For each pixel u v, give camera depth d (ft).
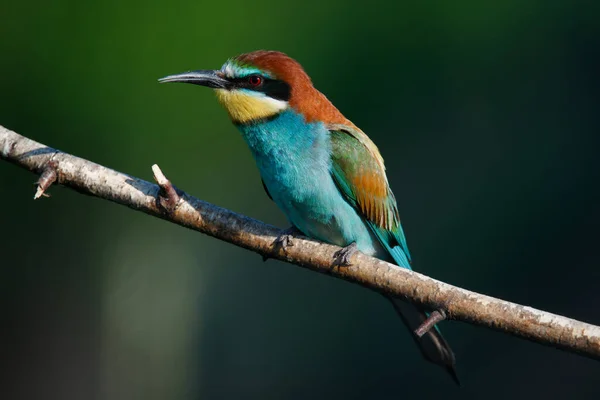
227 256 50.34
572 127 47.39
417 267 46.68
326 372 46.52
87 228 45.96
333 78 43.34
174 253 49.65
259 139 26.40
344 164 26.55
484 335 44.32
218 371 48.49
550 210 46.68
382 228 28.02
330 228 27.37
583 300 45.19
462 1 44.57
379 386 45.27
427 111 45.78
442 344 25.86
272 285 49.34
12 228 43.62
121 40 41.27
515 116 47.21
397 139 46.19
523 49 46.24
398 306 25.73
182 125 43.21
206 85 26.50
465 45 45.29
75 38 41.09
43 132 41.22
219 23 41.83
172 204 22.45
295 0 43.37
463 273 46.34
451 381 44.39
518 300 45.60
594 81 46.83
